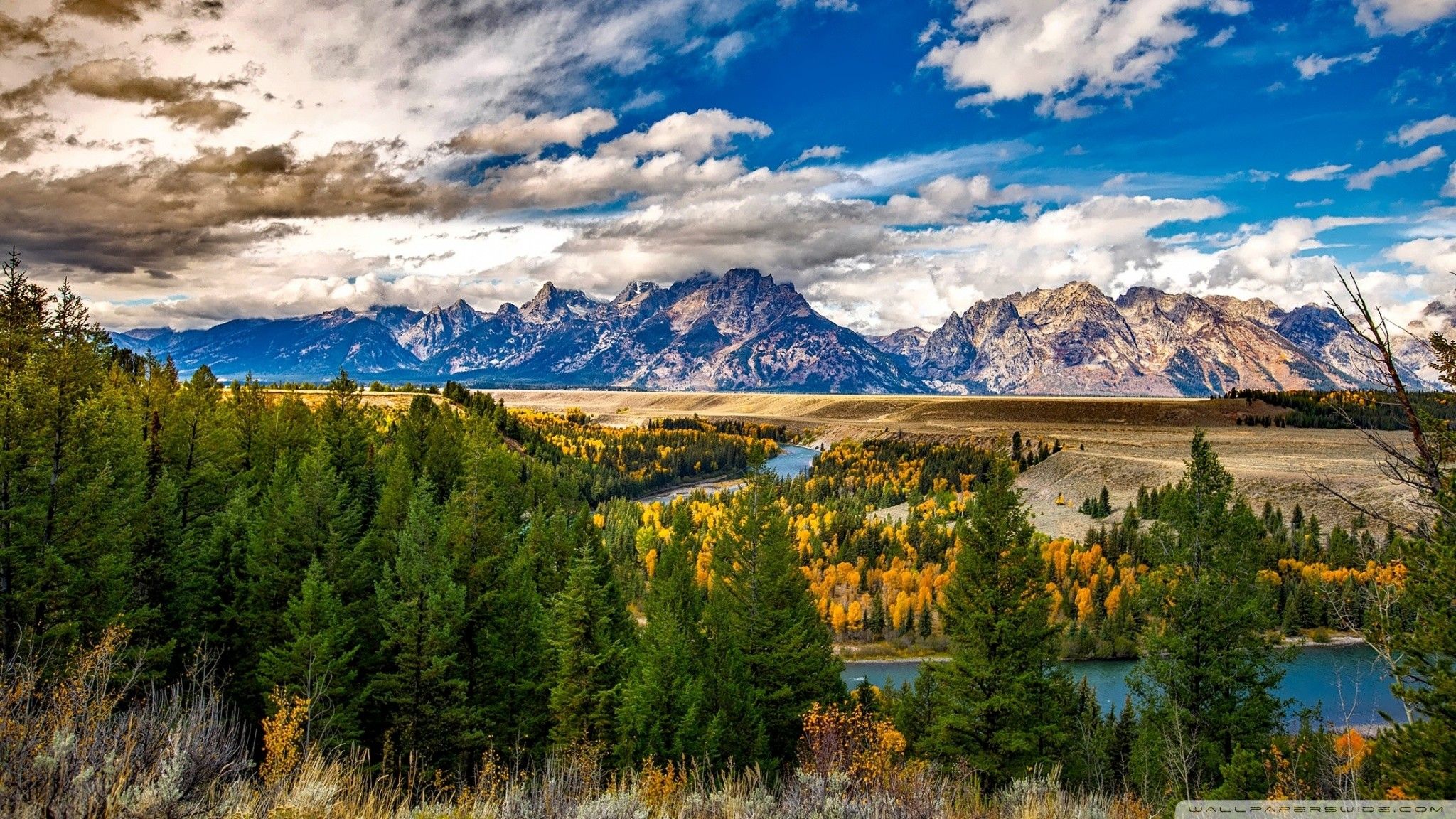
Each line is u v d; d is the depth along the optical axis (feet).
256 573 116.67
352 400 253.24
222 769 20.66
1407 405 31.04
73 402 98.12
